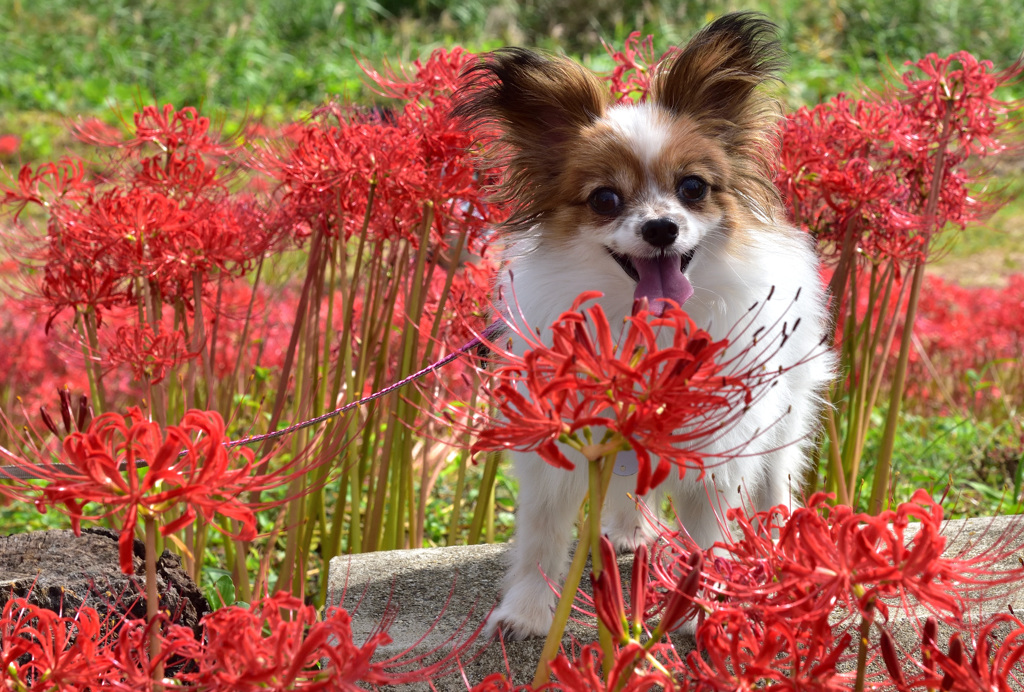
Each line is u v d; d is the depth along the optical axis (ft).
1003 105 11.16
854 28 49.21
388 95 11.35
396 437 11.55
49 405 16.42
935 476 14.42
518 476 9.53
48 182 11.17
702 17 48.01
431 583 9.52
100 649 6.36
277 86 43.47
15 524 14.30
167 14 48.57
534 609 8.70
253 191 12.09
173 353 10.43
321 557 12.34
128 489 4.67
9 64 43.39
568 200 9.78
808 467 11.53
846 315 13.14
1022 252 32.55
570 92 10.09
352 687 4.83
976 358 19.84
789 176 11.45
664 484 9.46
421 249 10.74
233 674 4.84
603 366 4.75
